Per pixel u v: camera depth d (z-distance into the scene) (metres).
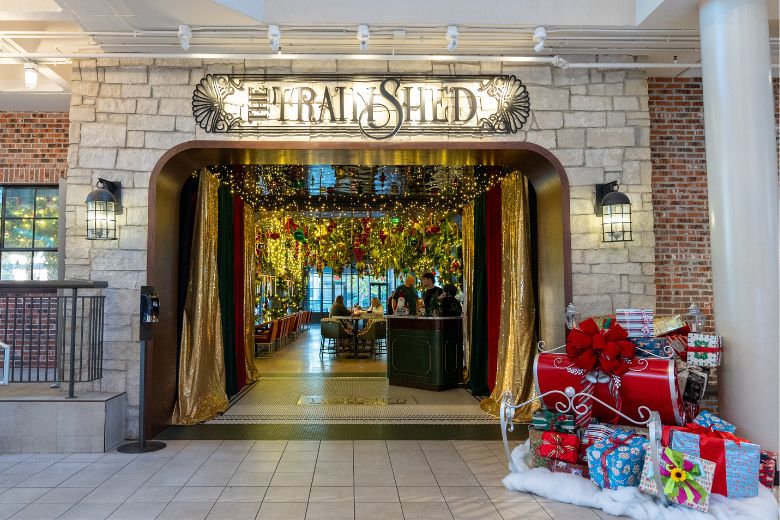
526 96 5.48
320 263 13.87
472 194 8.65
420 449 4.86
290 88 5.42
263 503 3.59
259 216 10.59
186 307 6.12
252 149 5.40
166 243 5.62
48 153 7.17
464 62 5.49
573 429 4.04
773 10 4.79
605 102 5.53
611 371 3.88
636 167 5.49
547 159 5.46
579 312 5.36
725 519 3.20
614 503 3.43
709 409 5.62
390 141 5.41
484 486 3.93
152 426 5.21
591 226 5.43
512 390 6.17
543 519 3.36
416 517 3.37
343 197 9.57
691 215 6.08
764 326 4.13
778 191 4.23
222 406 6.41
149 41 5.13
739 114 4.27
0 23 5.08
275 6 4.84
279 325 13.20
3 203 7.42
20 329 6.97
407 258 11.69
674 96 6.20
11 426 4.76
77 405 4.78
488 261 7.60
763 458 3.74
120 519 3.33
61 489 3.84
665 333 4.43
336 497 3.70
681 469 3.38
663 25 4.97
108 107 5.36
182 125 5.38
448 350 8.08
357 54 5.43
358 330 12.62
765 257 4.16
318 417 6.11
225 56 5.09
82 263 5.27
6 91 6.43
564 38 5.18
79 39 5.09
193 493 3.77
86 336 5.29
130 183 5.32
